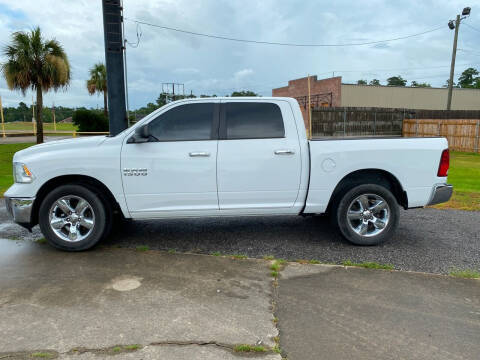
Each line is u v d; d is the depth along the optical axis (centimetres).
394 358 244
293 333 272
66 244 441
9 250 454
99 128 3244
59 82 1873
